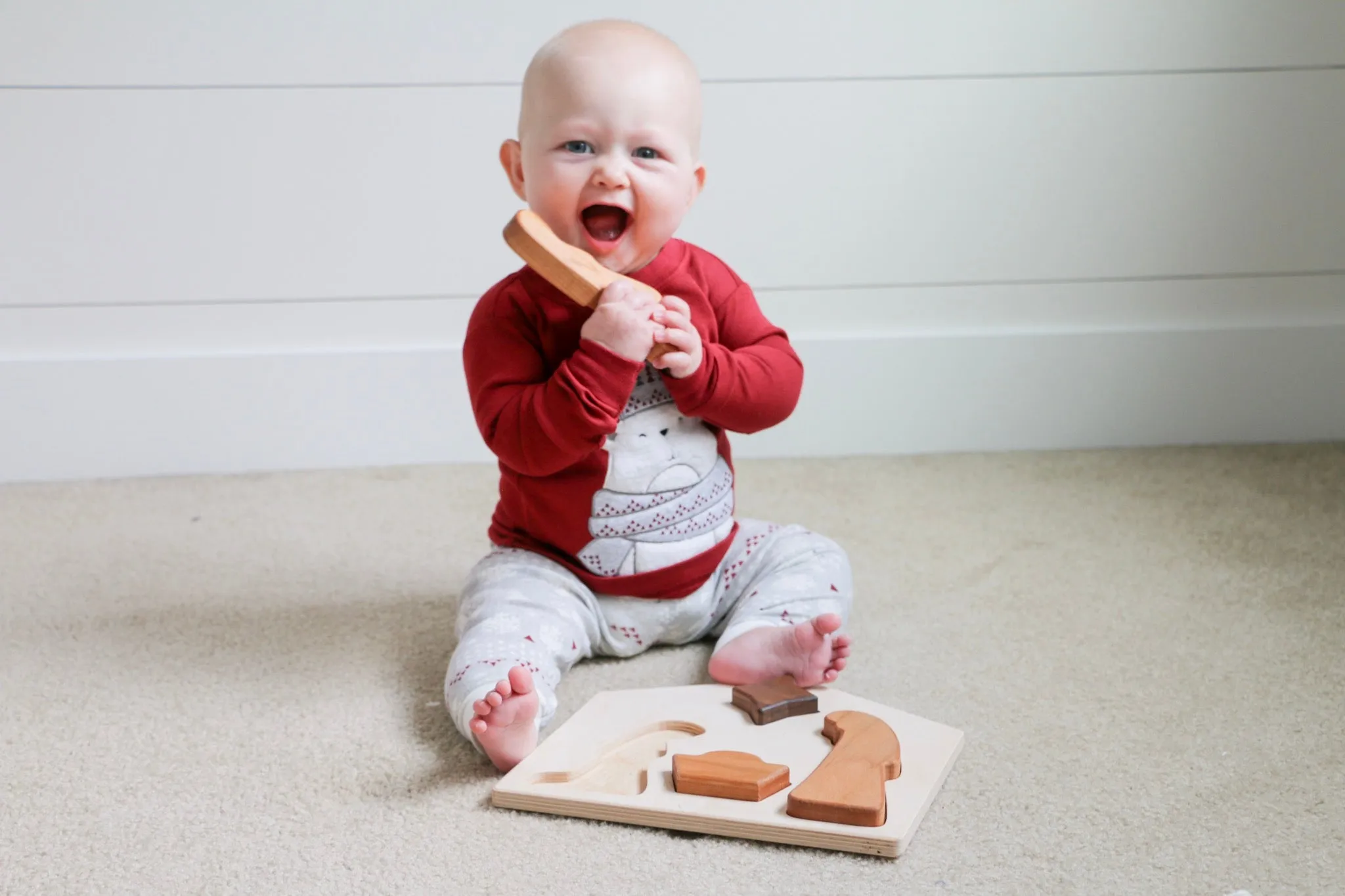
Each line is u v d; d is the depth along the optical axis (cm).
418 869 75
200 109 149
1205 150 158
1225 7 153
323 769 87
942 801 82
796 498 146
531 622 96
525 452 94
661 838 78
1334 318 163
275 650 107
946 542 132
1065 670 102
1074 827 79
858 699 94
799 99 154
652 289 93
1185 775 85
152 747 90
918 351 161
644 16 151
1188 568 123
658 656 107
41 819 81
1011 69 155
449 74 151
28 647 107
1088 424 165
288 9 148
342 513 143
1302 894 72
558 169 93
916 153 157
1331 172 159
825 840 76
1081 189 159
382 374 158
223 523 140
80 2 145
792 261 159
